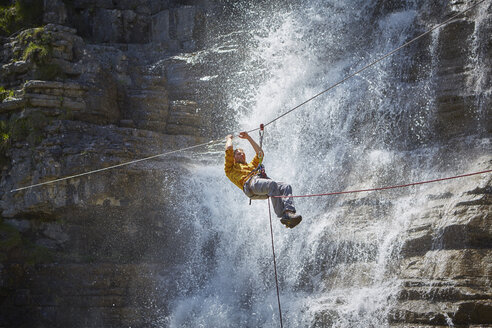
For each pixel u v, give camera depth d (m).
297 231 17.52
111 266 16.89
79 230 18.05
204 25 24.78
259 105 22.39
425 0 20.70
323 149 20.06
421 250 14.27
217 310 16.59
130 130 19.55
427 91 18.69
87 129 18.70
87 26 24.66
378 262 14.89
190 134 21.56
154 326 16.55
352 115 20.00
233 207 19.02
